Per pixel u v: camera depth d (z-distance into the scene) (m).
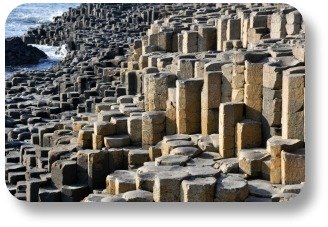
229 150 19.23
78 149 21.67
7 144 26.38
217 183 16.36
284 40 23.47
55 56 60.38
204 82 20.59
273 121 18.70
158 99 21.95
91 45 50.31
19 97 35.72
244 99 19.48
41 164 22.05
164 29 33.12
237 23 29.58
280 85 18.50
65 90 36.03
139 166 20.44
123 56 40.59
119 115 22.70
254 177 17.95
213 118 20.52
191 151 19.12
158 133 21.23
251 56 19.56
